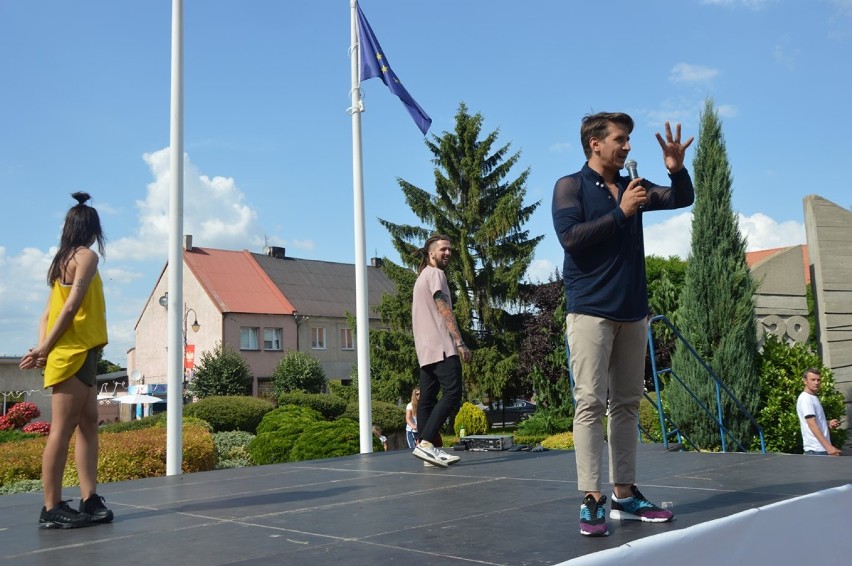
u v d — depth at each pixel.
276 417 13.27
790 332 12.05
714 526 2.79
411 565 2.82
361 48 10.87
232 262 46.97
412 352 30.47
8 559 3.22
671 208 3.46
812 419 7.89
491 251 30.88
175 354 8.02
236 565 2.96
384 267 31.34
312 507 4.45
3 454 10.18
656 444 7.41
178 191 8.22
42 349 3.88
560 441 17.91
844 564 3.38
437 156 32.09
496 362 29.80
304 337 45.50
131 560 3.13
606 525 3.29
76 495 5.52
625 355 3.47
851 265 11.84
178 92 8.30
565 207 3.34
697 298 11.24
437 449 6.39
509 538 3.24
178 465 7.89
